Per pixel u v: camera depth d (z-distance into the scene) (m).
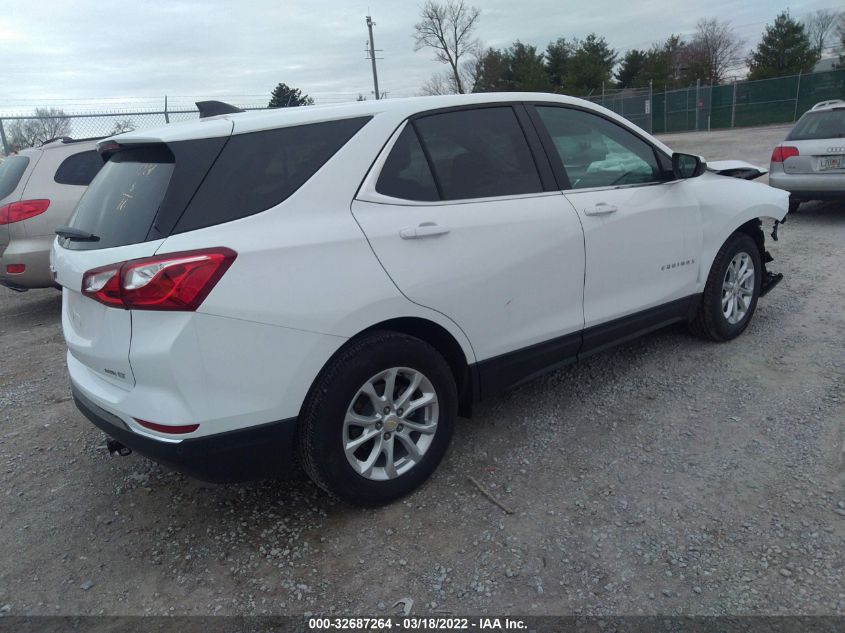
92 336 2.75
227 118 2.81
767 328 4.94
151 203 2.56
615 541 2.72
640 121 34.31
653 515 2.86
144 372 2.46
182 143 2.58
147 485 3.43
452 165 3.18
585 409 3.88
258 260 2.52
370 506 2.99
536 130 3.55
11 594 2.67
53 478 3.55
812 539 2.63
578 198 3.60
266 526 3.00
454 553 2.72
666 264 4.11
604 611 2.37
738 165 5.67
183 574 2.73
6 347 5.89
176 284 2.38
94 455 3.78
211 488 3.35
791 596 2.36
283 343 2.58
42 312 7.19
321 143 2.83
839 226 8.44
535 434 3.63
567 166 3.65
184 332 2.41
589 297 3.68
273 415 2.63
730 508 2.87
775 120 33.75
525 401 4.04
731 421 3.60
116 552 2.90
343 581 2.62
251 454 2.63
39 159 6.36
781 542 2.63
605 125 3.94
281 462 2.74
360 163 2.88
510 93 3.54
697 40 62.81
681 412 3.75
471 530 2.86
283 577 2.66
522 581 2.54
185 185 2.53
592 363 4.54
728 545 2.64
